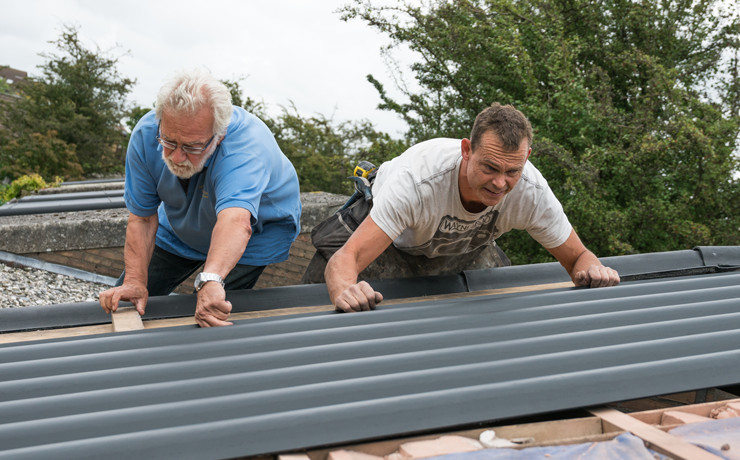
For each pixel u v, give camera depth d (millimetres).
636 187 7789
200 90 2035
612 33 9383
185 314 2205
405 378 1494
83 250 5883
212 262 2000
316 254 3014
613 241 7078
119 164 29219
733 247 3053
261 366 1609
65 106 27062
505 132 1990
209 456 1203
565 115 7910
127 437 1221
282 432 1263
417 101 10203
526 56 8250
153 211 2537
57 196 7723
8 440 1230
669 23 8961
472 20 9352
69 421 1290
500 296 2219
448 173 2234
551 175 7941
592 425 1373
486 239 2578
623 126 7801
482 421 1361
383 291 2432
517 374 1541
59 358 1635
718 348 1684
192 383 1477
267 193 2580
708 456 1166
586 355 1624
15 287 5262
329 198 6832
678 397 1784
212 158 2266
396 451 1303
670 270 2887
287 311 2182
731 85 8648
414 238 2512
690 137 7434
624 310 2057
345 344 1721
